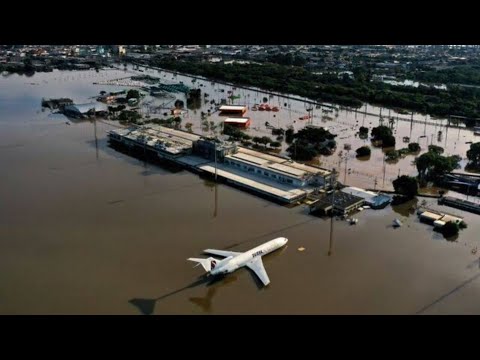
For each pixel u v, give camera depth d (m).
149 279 109.94
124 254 120.50
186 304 101.00
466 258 119.88
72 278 110.00
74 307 99.44
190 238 129.25
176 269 114.19
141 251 122.06
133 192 162.25
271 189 160.88
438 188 168.25
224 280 110.00
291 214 146.00
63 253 120.81
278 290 106.25
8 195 157.75
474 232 134.38
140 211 146.50
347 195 154.25
